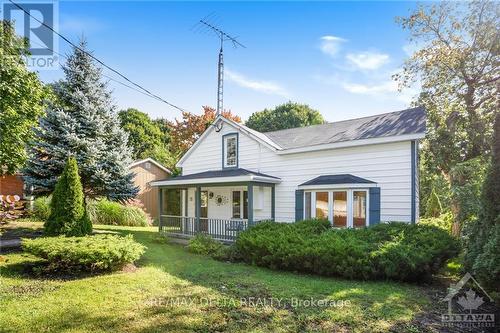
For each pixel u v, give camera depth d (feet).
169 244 41.16
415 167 31.76
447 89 50.29
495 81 44.88
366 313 15.60
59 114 40.52
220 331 13.16
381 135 33.55
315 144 38.42
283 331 13.26
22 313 14.76
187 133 96.63
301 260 24.68
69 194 30.71
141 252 24.99
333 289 19.77
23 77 49.14
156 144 119.34
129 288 19.12
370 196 33.06
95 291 18.44
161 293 18.28
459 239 26.21
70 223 30.19
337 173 36.96
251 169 45.68
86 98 43.19
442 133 50.44
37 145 40.04
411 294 19.26
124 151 45.91
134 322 13.94
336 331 13.43
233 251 30.94
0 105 46.52
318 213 36.91
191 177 45.88
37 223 46.39
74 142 40.93
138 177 69.87
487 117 46.52
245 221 38.96
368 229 27.91
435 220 41.14
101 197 48.24
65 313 14.88
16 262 24.34
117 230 48.60
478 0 44.32
